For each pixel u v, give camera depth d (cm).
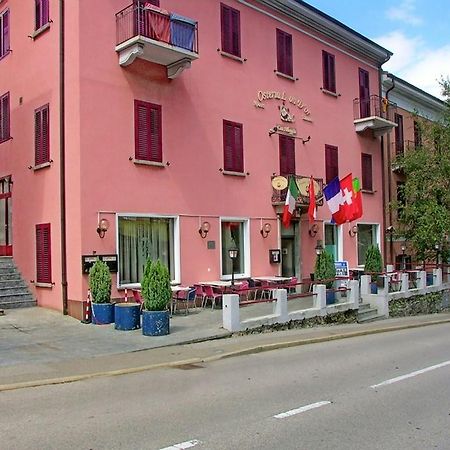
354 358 1091
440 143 2547
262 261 1967
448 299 2425
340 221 1973
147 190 1608
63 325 1377
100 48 1527
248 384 846
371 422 635
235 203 1878
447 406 710
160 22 1554
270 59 2062
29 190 1691
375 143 2631
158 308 1273
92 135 1490
